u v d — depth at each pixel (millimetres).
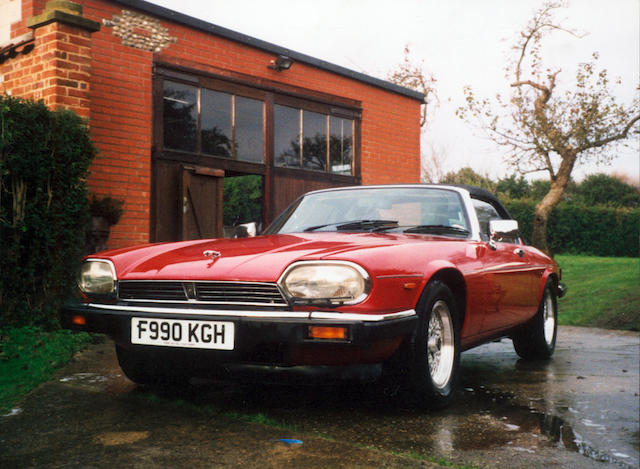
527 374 4441
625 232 23719
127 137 7875
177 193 8477
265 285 2838
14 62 6410
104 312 3105
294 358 2846
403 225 3871
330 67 10578
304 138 10359
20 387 3543
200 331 2857
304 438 2701
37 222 5254
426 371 3105
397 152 12000
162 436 2707
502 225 4004
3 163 4953
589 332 6930
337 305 2742
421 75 20344
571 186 35719
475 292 3621
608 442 2822
